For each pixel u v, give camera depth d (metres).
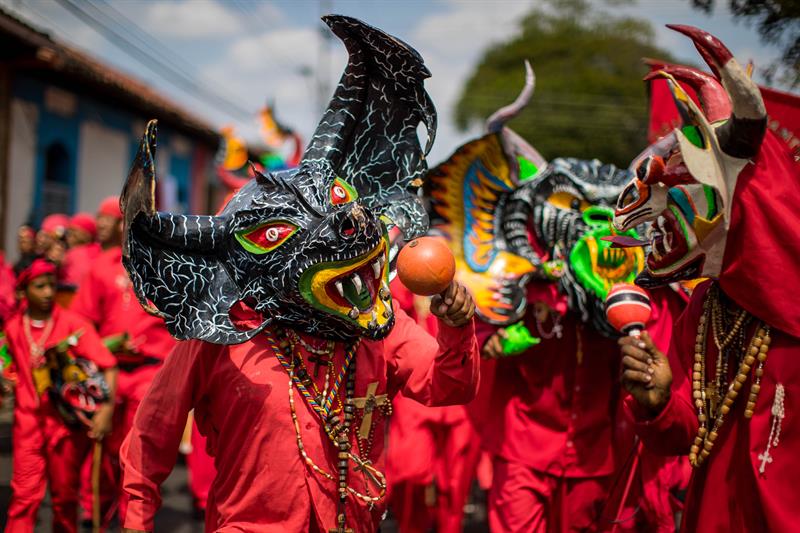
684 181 2.62
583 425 4.54
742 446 2.80
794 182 2.64
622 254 4.35
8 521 5.35
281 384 2.82
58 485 5.46
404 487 5.87
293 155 10.13
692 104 2.53
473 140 4.72
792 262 2.58
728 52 2.44
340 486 2.82
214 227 2.80
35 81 14.71
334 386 2.89
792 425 2.65
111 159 18.03
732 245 2.66
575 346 4.59
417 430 5.77
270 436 2.80
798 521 2.62
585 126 35.19
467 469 5.91
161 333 6.33
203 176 24.34
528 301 4.59
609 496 4.05
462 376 2.89
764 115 2.46
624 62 37.91
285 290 2.70
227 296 2.79
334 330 2.85
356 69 3.04
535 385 4.62
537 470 4.55
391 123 3.12
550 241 4.58
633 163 4.69
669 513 4.44
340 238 2.64
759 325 2.75
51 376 5.39
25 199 14.61
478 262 4.68
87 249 9.34
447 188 4.79
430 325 6.45
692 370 2.97
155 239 2.72
